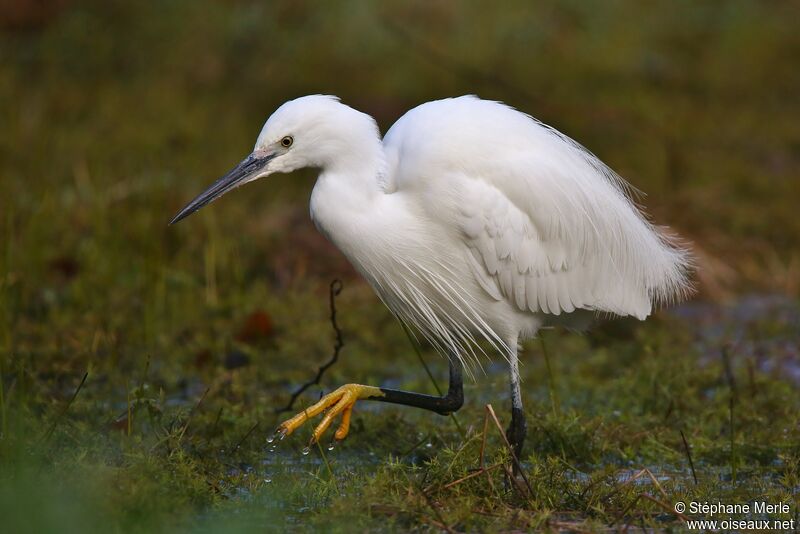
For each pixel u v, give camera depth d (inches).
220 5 872.9
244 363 447.2
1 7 842.2
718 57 890.7
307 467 342.3
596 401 412.8
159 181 586.6
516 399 349.1
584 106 750.5
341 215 329.7
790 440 359.3
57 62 812.0
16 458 287.9
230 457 344.8
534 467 323.9
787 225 628.7
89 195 576.1
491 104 346.0
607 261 359.3
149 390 372.5
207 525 281.1
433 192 331.9
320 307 498.9
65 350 436.5
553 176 339.3
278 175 660.7
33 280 499.8
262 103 767.1
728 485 332.2
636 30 914.1
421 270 342.3
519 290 347.9
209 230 535.2
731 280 576.7
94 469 294.4
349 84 788.0
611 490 309.7
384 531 281.9
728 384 426.0
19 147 650.2
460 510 285.4
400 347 481.1
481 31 869.2
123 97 767.1
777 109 816.3
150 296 481.4
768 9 977.5
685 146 715.4
